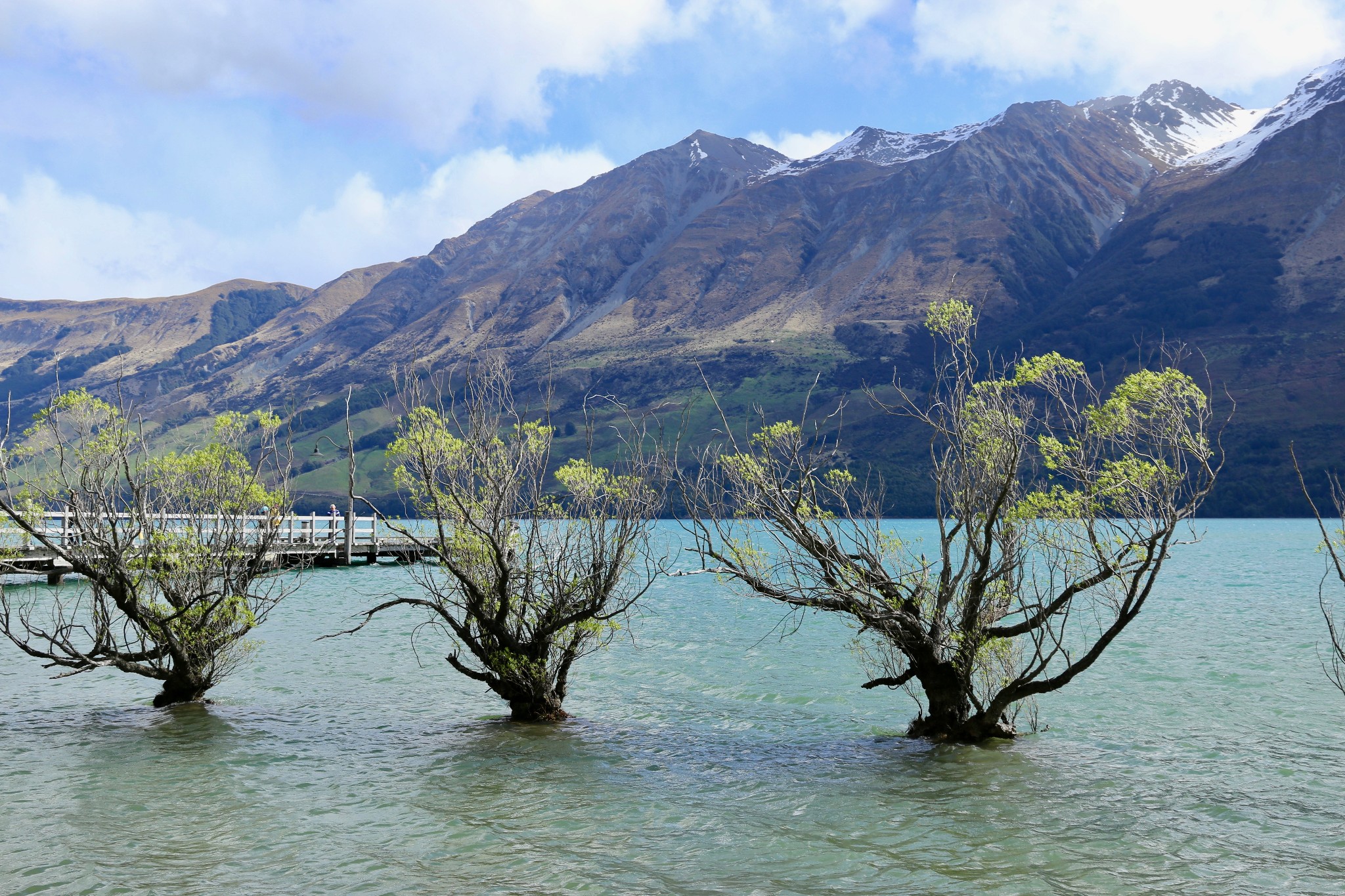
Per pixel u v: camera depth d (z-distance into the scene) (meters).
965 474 14.05
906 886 9.52
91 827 10.89
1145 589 13.05
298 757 14.16
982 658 15.15
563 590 15.92
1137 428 12.94
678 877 9.70
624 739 15.76
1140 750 14.99
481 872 9.73
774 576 14.46
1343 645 25.09
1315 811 11.96
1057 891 9.45
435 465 15.38
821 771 13.80
